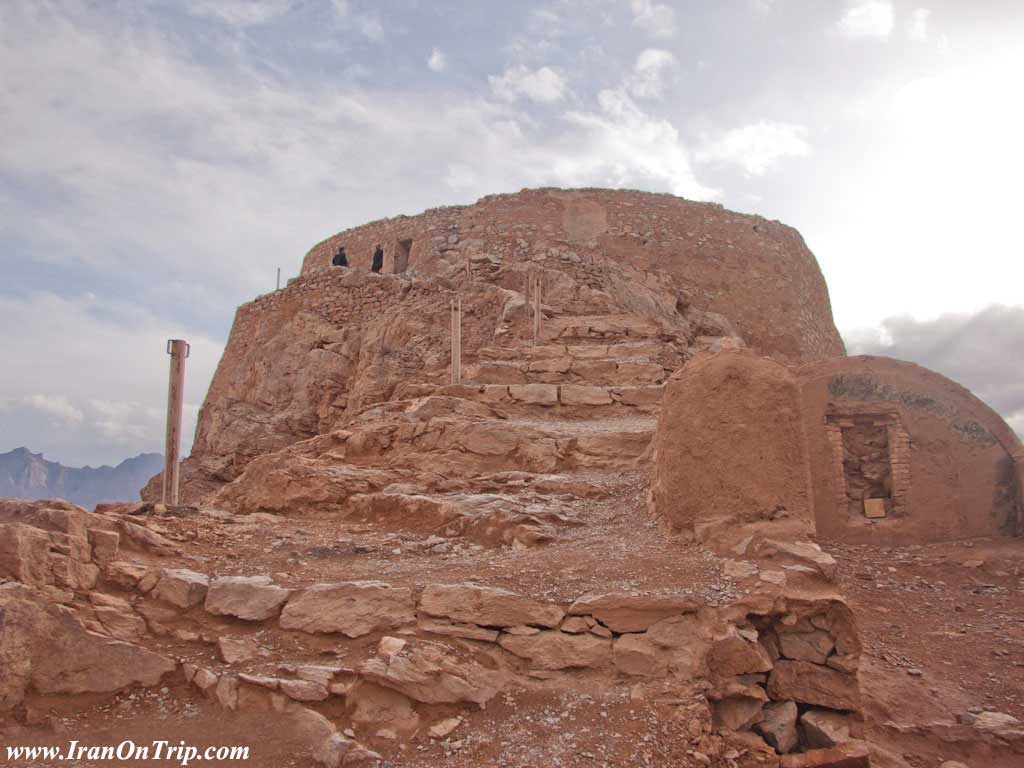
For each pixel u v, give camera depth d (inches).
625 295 847.1
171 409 341.7
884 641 302.8
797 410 277.7
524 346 656.4
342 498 373.4
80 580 220.8
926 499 403.5
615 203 1067.3
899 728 246.8
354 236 1162.6
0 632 189.6
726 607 218.4
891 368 421.7
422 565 272.4
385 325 810.8
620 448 417.1
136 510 310.3
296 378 847.1
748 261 1077.8
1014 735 238.2
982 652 290.7
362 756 178.9
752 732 202.7
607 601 221.5
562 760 180.1
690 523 277.1
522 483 375.2
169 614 223.8
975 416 409.1
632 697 201.3
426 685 198.4
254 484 391.9
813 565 234.8
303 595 227.3
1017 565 355.9
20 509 240.4
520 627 219.6
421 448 428.8
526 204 1064.8
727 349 296.8
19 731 183.0
